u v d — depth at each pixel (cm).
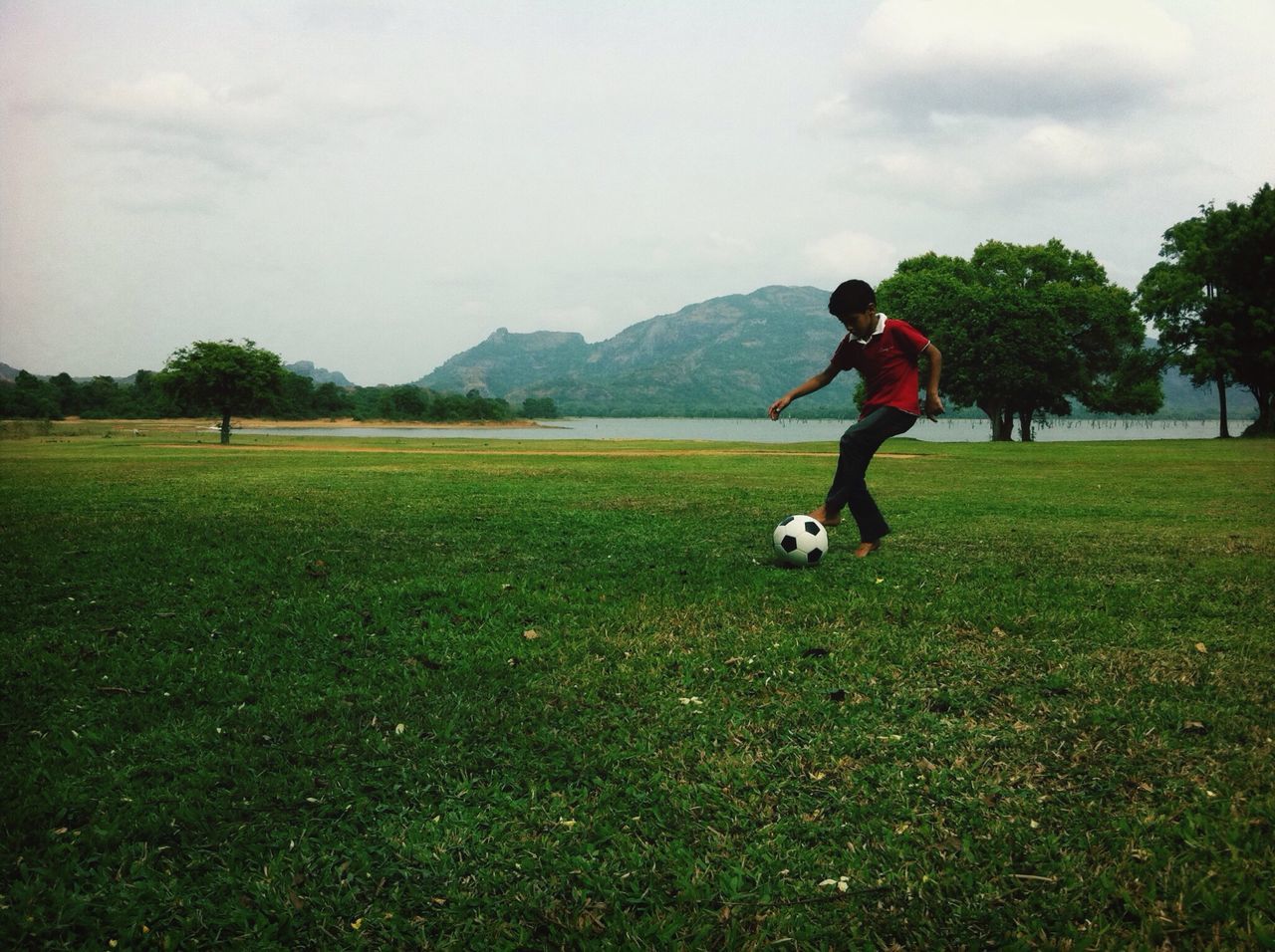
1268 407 4834
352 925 202
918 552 716
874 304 666
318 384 14312
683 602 519
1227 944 191
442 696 352
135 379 12644
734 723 321
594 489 1380
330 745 303
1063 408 5216
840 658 400
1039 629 453
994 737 307
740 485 1469
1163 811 251
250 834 242
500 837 240
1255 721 319
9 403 10781
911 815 250
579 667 390
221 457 2725
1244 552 721
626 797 264
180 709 341
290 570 632
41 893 213
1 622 473
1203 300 4625
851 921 202
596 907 209
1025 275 5431
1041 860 226
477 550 732
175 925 204
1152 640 433
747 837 240
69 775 279
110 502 1143
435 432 9488
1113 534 835
